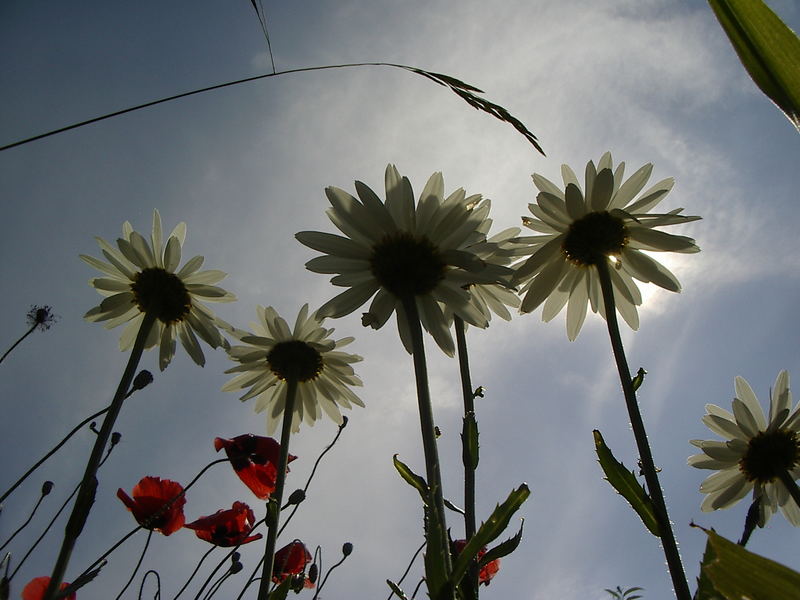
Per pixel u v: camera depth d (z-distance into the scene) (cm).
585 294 23
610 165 23
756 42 7
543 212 23
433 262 19
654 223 22
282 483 22
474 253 20
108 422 18
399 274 19
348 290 19
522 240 23
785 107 7
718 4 7
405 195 19
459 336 21
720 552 7
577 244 22
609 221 22
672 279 22
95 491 15
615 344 19
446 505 17
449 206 19
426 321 20
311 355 29
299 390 29
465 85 13
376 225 19
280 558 25
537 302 23
